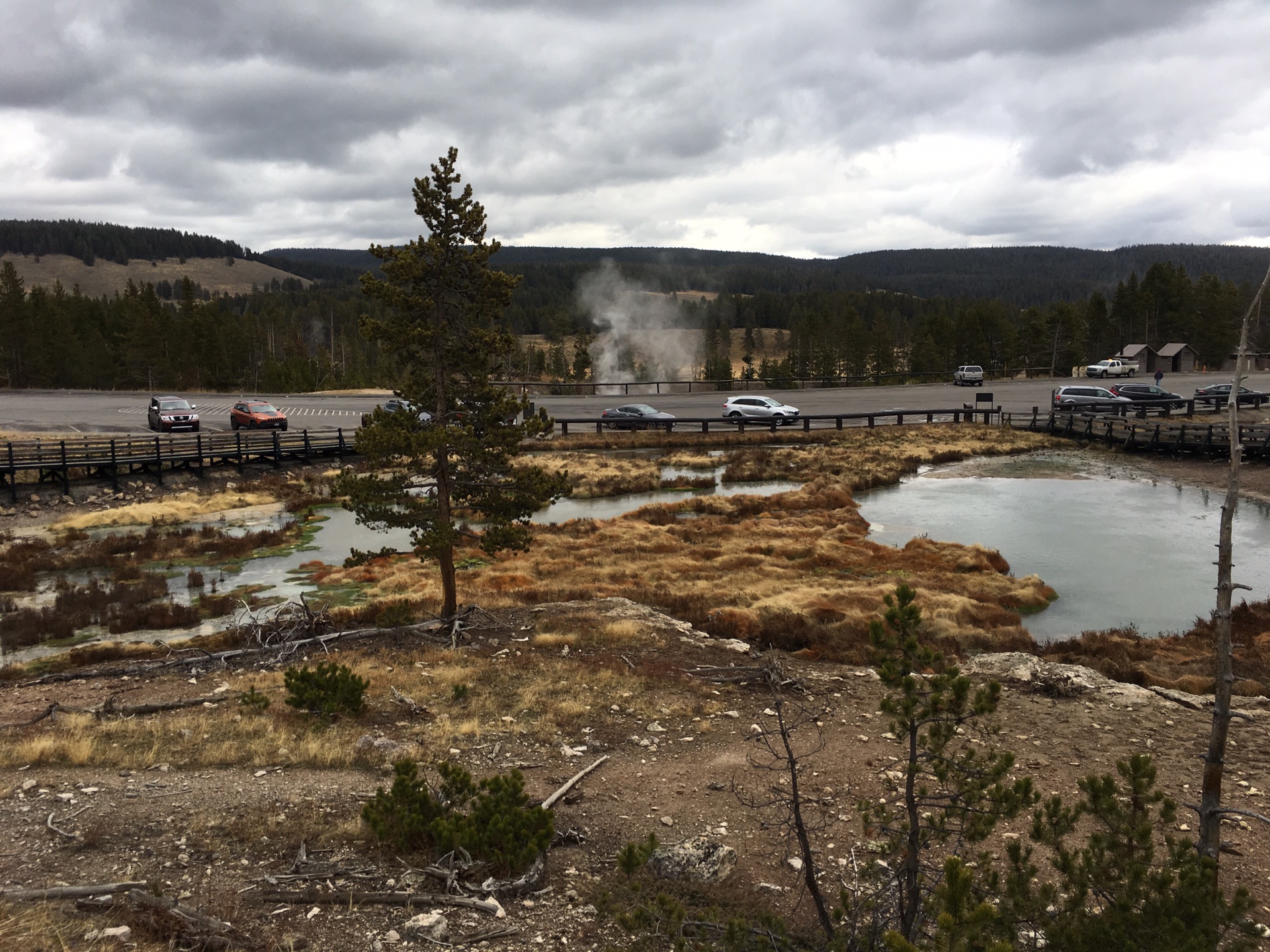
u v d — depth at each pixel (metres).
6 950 5.51
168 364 103.00
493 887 7.02
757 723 12.47
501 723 12.16
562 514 36.28
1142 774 6.37
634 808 9.42
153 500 36.84
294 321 176.88
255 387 118.25
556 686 13.86
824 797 9.80
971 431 56.78
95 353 103.75
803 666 15.71
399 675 14.60
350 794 9.28
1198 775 10.65
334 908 6.66
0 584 23.84
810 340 125.38
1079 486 40.03
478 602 20.56
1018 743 11.80
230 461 43.38
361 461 47.09
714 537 30.38
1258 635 18.22
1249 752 11.41
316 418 63.41
